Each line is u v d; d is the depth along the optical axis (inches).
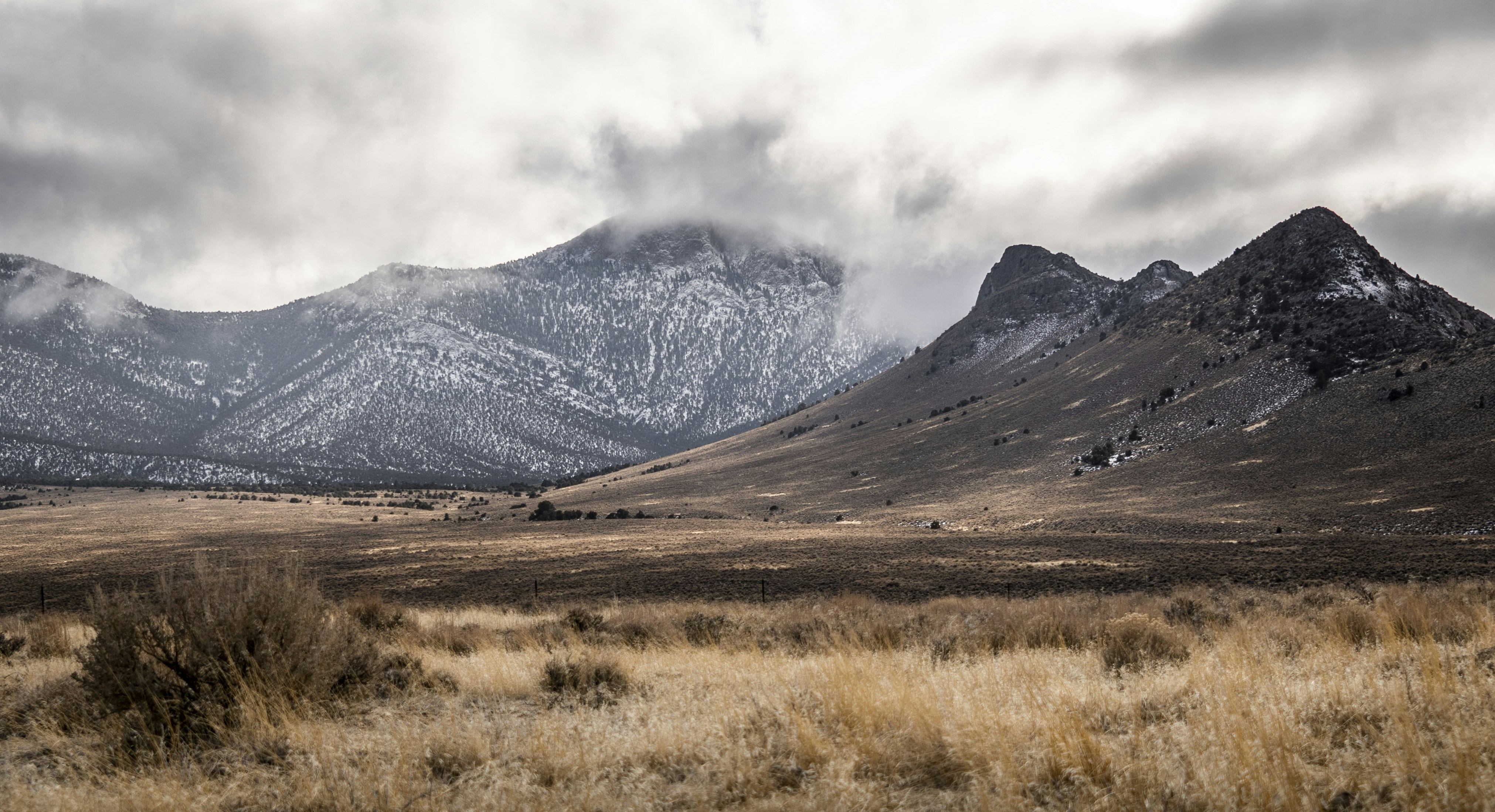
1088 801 173.0
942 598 1504.7
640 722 266.4
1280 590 1223.5
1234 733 188.2
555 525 5251.0
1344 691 233.9
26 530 5743.1
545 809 180.1
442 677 383.6
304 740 245.8
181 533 5270.7
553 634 641.0
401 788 199.0
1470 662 256.8
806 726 225.0
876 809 178.5
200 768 228.7
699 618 720.3
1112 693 272.1
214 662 278.4
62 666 431.8
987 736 203.2
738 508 6501.0
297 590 316.2
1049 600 928.3
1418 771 165.8
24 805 198.8
